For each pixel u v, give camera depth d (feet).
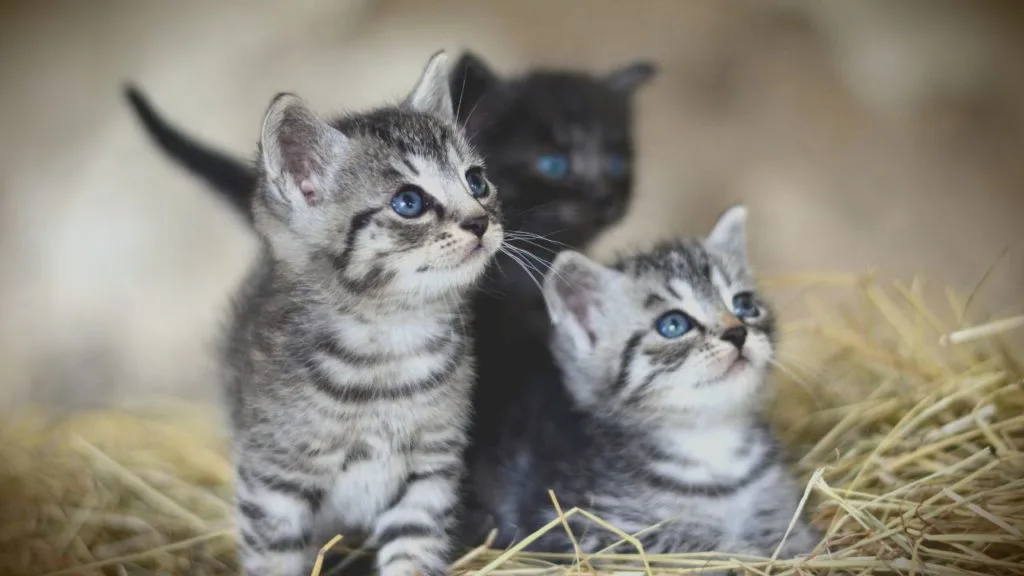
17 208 2.93
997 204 3.10
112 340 2.84
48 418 2.52
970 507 1.86
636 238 2.81
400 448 1.89
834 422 2.21
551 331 2.13
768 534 1.95
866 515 1.89
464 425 1.93
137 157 3.01
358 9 3.25
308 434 1.85
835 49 3.36
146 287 2.92
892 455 2.04
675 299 2.01
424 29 3.26
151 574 1.97
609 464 2.01
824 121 3.29
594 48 3.31
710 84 3.32
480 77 2.28
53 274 2.90
